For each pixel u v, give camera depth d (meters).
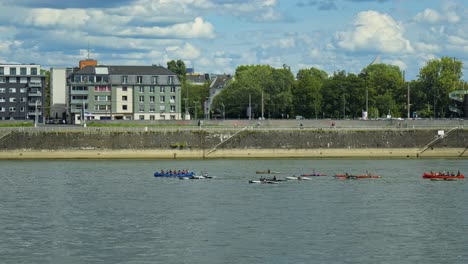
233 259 111.38
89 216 142.00
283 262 109.81
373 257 112.44
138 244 120.06
